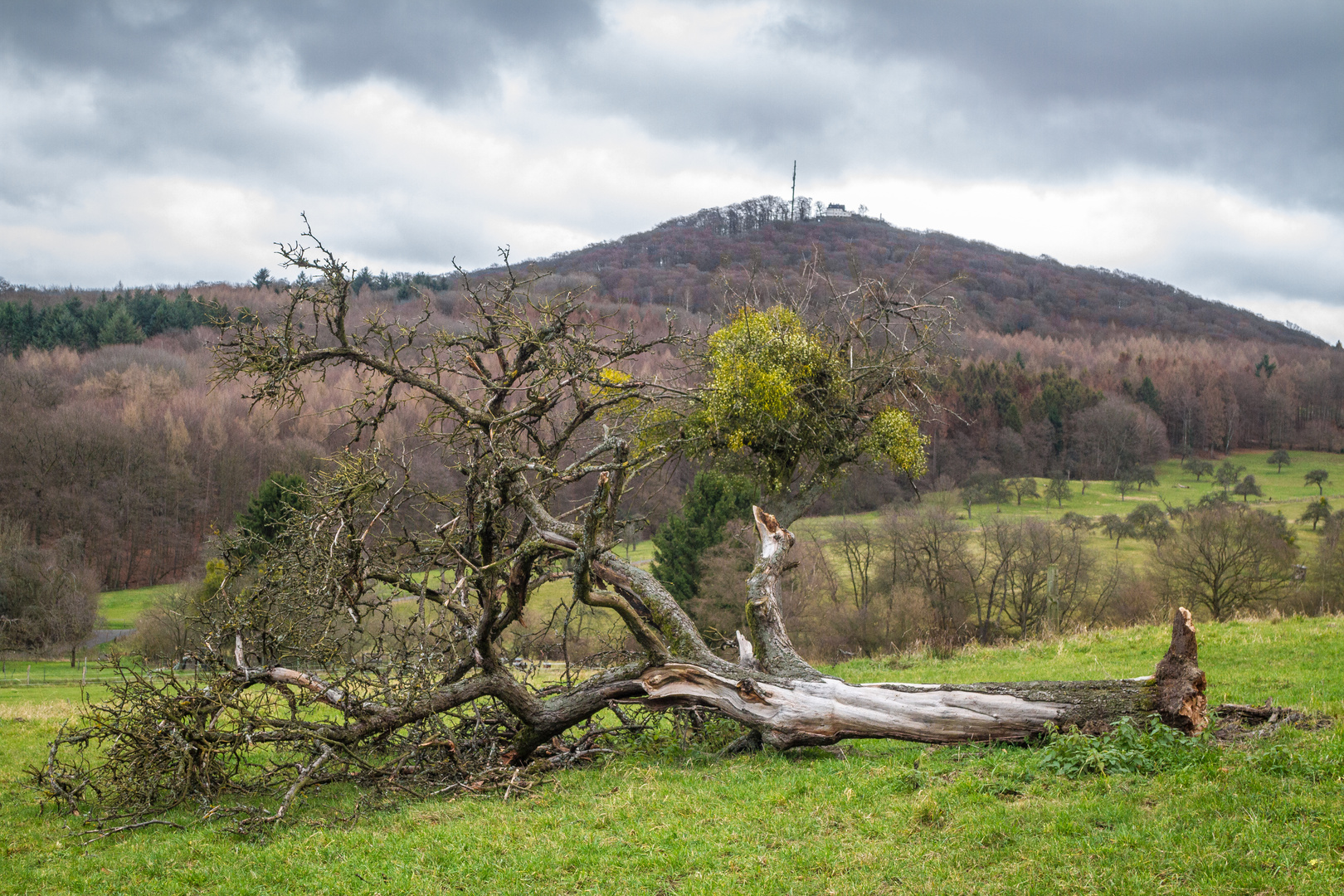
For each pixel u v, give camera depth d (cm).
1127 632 1947
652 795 857
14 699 2589
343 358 1203
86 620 4706
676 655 1118
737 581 3541
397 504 1145
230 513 6122
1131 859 589
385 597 1183
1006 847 636
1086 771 775
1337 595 4062
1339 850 561
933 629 4072
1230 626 1792
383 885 684
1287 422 10475
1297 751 719
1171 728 822
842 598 4341
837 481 2223
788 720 991
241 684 1000
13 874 771
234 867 749
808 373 2033
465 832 786
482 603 1205
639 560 4797
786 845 696
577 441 1498
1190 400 10188
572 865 698
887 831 697
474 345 1316
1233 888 536
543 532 1099
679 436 2019
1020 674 1593
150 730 934
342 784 1005
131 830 897
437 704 1020
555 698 1068
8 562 4622
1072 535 4453
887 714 956
